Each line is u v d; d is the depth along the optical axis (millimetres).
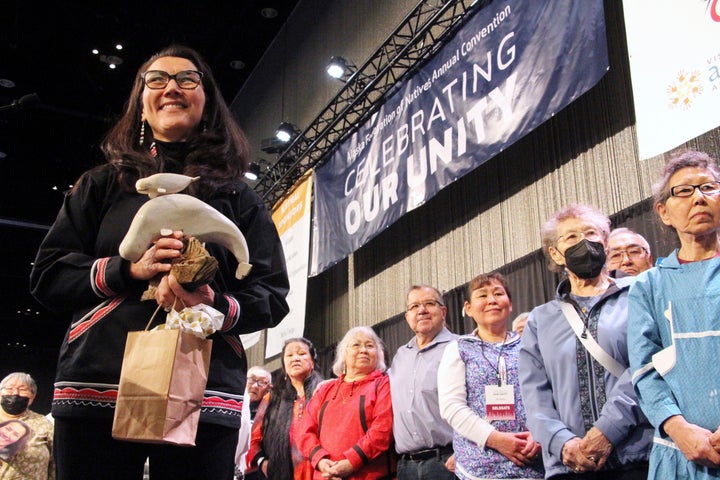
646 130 3461
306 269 7281
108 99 9977
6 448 4316
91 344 1141
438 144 5367
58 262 1185
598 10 3979
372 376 3666
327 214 7062
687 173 2023
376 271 7312
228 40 9977
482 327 3041
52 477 4605
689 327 1843
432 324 3498
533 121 4336
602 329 2219
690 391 1784
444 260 6191
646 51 3539
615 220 4324
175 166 1332
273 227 1416
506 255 5414
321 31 8734
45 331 15508
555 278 4777
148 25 9047
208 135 1382
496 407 2732
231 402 1195
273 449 4152
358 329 3840
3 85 9516
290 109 9320
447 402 2812
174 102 1346
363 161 6582
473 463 2652
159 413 1001
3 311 14727
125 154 1311
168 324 1065
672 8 3449
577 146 4848
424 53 5855
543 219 5098
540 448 2559
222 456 1180
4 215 11852
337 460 3404
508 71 4680
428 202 6551
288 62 9648
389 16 7141
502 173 5598
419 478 3158
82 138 10609
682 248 2023
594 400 2150
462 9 5816
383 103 6465
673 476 1730
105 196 1281
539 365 2363
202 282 1089
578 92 4000
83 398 1110
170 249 1101
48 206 11930
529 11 4594
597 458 1990
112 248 1226
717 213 1950
